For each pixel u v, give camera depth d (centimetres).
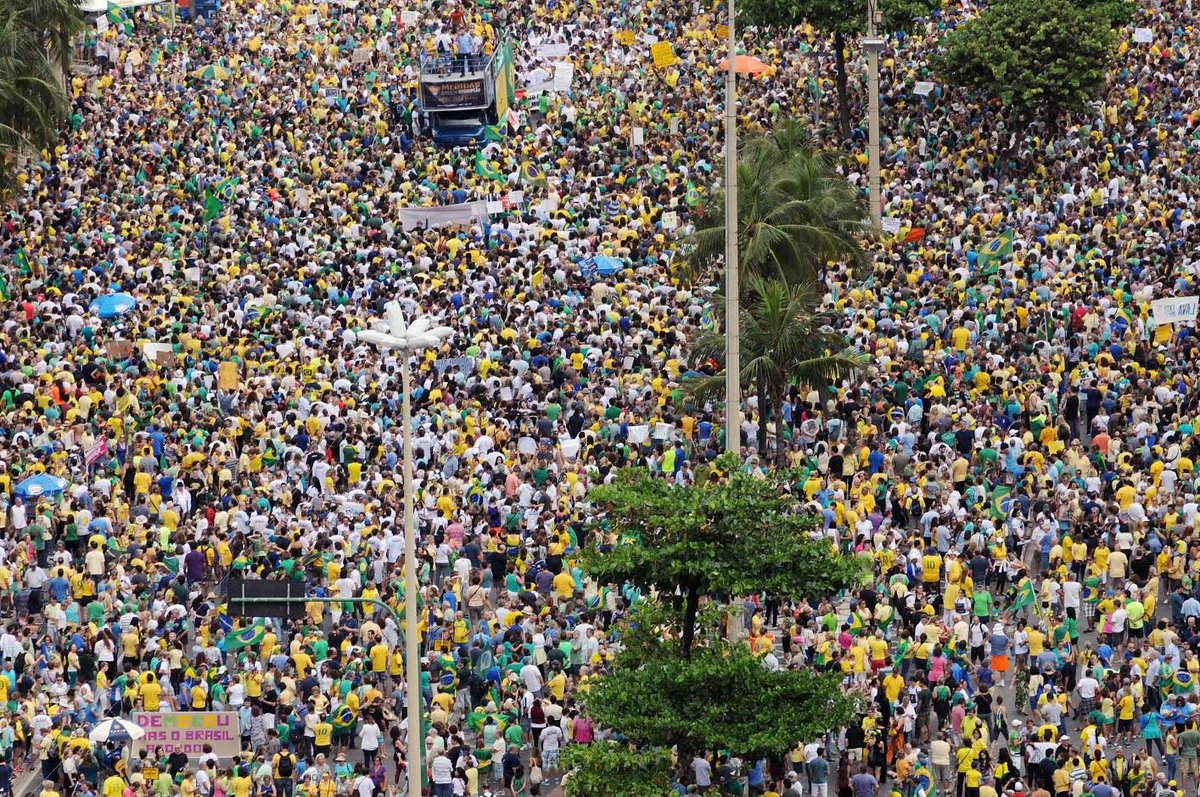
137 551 18175
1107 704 15862
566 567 17762
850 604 17425
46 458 19688
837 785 15350
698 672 13425
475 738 15938
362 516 18512
